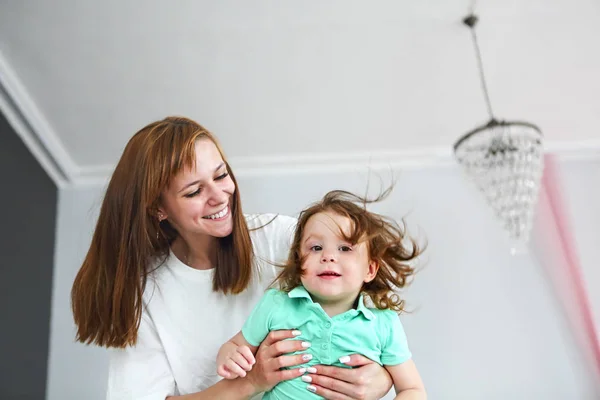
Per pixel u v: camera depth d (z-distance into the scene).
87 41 2.99
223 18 2.89
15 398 3.12
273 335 1.32
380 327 1.35
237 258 1.43
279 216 1.57
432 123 3.51
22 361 3.21
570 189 3.63
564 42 3.07
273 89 3.28
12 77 3.14
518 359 3.40
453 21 2.94
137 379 1.45
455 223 3.61
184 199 1.33
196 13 2.87
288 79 3.23
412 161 3.68
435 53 3.11
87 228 3.69
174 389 1.48
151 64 3.12
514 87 3.31
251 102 3.36
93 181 3.76
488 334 3.44
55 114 3.37
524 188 2.66
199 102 3.35
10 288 3.12
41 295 3.47
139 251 1.39
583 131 3.61
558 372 3.37
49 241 3.62
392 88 3.29
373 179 3.67
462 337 3.44
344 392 1.27
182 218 1.35
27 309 3.30
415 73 3.21
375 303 1.40
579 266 3.51
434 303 3.48
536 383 3.36
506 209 2.68
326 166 3.70
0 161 3.09
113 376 1.48
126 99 3.31
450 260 3.55
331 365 1.30
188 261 1.50
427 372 3.38
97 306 1.43
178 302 1.47
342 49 3.07
